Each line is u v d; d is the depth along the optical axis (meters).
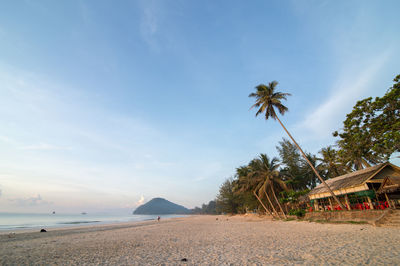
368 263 6.54
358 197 21.44
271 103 25.39
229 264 7.76
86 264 8.68
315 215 22.62
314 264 6.95
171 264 8.16
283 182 31.81
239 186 44.38
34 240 17.69
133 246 12.92
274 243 11.53
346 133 21.75
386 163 18.58
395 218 13.76
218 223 34.28
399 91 17.52
